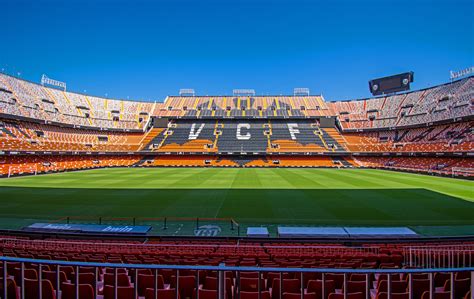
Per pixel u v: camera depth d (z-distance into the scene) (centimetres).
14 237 1816
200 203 2848
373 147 7631
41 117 6669
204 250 1448
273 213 2491
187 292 804
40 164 6044
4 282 512
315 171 6156
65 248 1469
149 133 8706
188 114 9300
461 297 744
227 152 7788
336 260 1152
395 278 898
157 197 3130
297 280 793
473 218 2328
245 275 963
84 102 8419
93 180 4506
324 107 9425
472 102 6316
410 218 2331
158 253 1272
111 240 1803
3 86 6500
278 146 8031
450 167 5625
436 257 1269
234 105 9744
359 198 3091
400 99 8475
